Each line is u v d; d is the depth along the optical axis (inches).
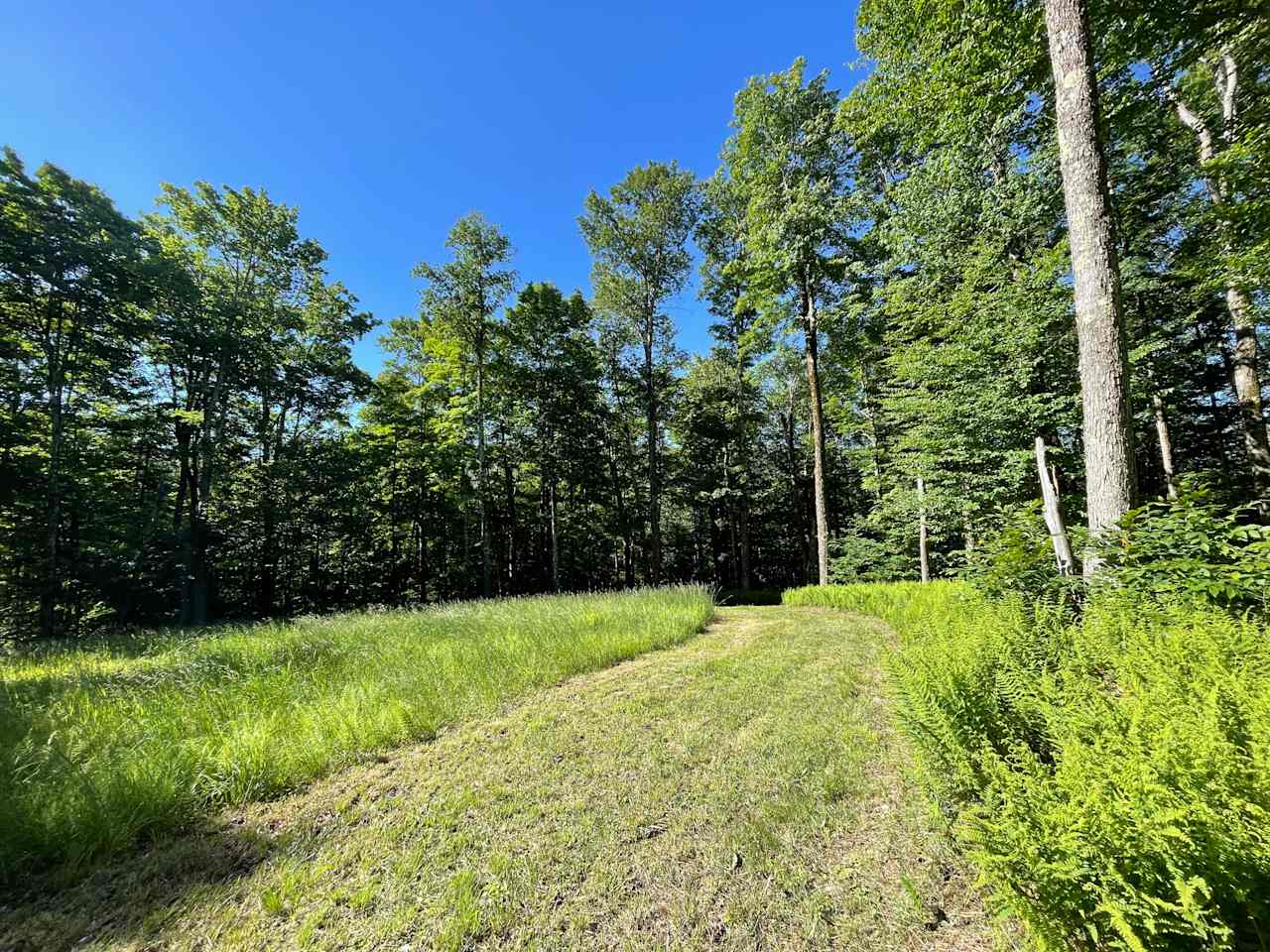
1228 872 49.4
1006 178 353.7
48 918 91.6
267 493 718.5
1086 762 62.4
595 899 91.9
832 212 521.0
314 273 830.5
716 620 450.6
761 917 85.4
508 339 905.5
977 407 363.3
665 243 878.4
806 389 834.2
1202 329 505.0
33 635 524.4
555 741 163.9
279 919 90.6
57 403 556.4
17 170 531.2
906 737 107.2
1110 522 159.8
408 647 292.5
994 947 73.1
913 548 663.8
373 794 134.8
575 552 1177.4
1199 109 370.0
